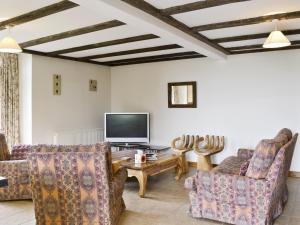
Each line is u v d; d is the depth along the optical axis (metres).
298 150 5.02
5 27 3.70
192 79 6.02
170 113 6.32
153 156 4.63
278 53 5.16
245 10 3.13
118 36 4.32
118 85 7.07
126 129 6.27
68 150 2.85
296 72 5.02
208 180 3.13
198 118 5.97
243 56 5.46
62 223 2.90
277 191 3.05
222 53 5.36
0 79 5.20
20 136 5.53
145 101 6.67
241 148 4.98
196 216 3.26
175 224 3.11
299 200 3.86
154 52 5.53
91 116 6.63
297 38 4.43
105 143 2.87
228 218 3.05
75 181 2.79
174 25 3.59
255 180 2.89
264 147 2.88
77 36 4.29
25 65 5.41
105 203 2.78
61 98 5.91
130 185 4.56
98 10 2.78
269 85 5.25
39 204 2.91
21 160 3.87
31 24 3.67
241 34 4.19
